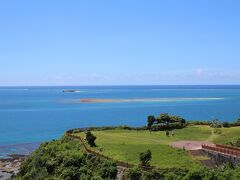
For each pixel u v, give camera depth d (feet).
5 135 458.91
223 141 247.91
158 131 299.58
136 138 265.75
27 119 619.67
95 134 285.02
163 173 181.06
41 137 442.50
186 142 248.32
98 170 199.93
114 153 219.61
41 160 238.48
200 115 602.44
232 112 649.20
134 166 192.13
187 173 178.50
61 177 200.34
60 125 536.42
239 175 177.06
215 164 206.90
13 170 293.23
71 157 215.51
